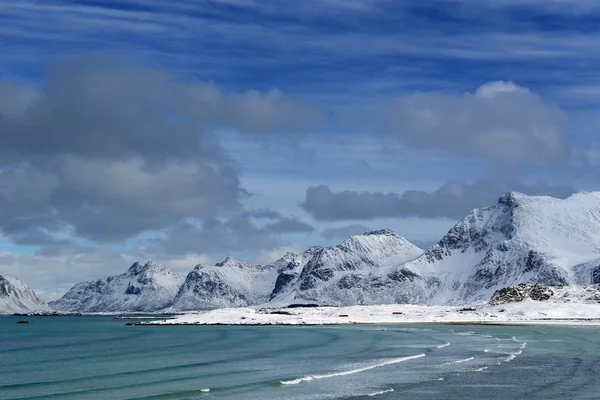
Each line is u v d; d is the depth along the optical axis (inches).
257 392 2132.1
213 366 2987.2
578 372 2615.7
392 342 4424.2
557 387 2223.2
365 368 2790.4
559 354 3368.6
